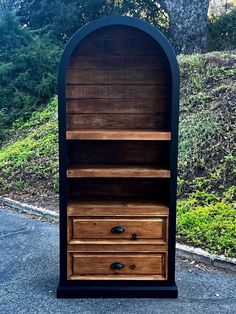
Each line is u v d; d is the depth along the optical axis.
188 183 4.21
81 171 2.49
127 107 2.74
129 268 2.52
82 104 2.73
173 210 2.50
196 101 5.35
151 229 2.52
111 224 2.51
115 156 2.87
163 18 8.52
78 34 2.35
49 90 7.38
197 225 3.43
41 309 2.38
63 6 8.73
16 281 2.76
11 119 7.13
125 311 2.35
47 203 4.56
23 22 9.24
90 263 2.52
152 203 2.64
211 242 3.17
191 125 4.94
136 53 2.69
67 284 2.52
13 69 7.69
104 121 2.74
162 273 2.53
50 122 6.55
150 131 2.52
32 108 7.21
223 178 4.11
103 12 8.95
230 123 4.71
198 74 5.83
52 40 8.34
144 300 2.48
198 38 7.58
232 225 3.34
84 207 2.52
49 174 5.19
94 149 2.87
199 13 7.57
